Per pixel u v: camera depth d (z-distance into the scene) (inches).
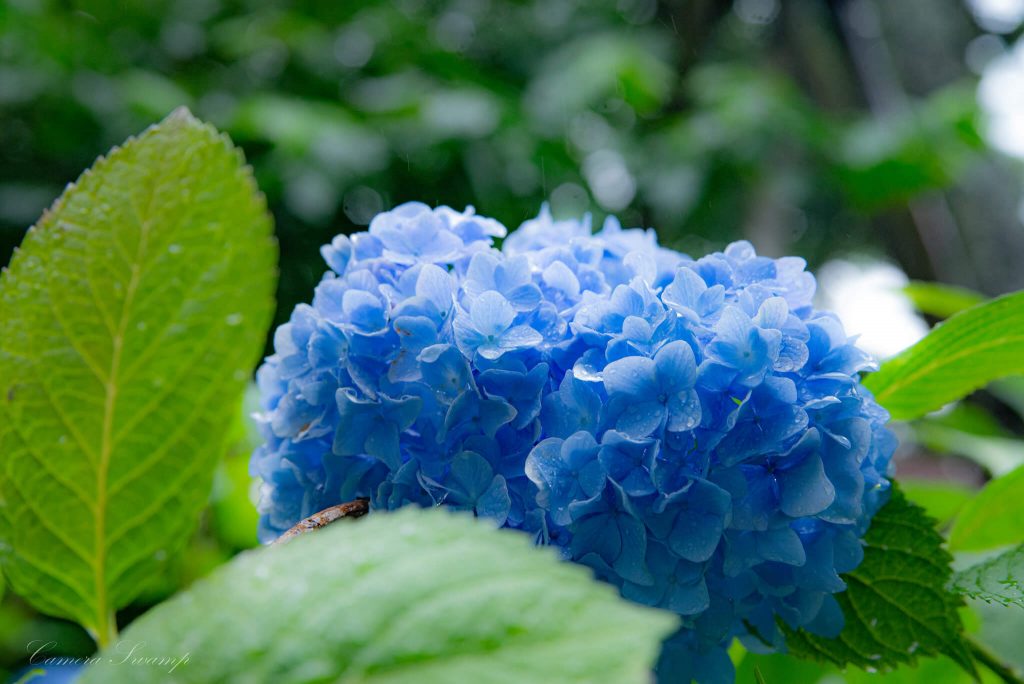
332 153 68.0
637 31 95.6
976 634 31.0
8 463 21.6
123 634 19.9
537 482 24.0
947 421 50.6
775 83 84.1
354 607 19.7
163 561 22.2
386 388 24.9
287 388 26.8
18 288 21.5
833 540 25.3
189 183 21.7
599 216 80.6
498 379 24.5
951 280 75.8
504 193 77.5
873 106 88.0
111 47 79.5
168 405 21.8
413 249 26.0
